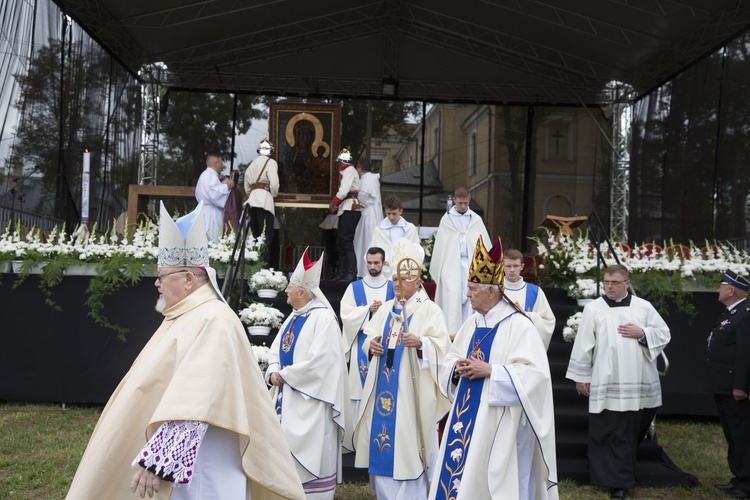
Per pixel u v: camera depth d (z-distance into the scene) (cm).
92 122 1505
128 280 1009
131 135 1747
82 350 1002
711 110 1473
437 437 652
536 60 1870
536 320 785
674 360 1029
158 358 347
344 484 759
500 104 1933
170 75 1864
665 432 988
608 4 1548
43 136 1295
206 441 346
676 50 1641
